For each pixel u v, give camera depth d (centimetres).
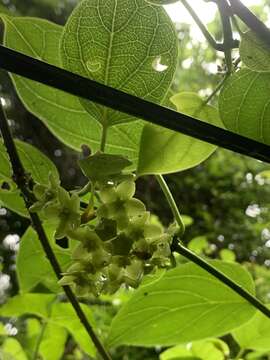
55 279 28
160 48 19
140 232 19
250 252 132
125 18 19
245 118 20
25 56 16
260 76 20
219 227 137
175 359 32
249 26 19
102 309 54
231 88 20
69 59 20
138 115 17
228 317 26
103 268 19
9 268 115
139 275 19
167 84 20
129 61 19
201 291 26
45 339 39
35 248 28
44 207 18
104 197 18
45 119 25
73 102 24
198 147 21
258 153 17
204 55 126
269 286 85
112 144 24
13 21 23
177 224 22
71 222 18
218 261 26
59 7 134
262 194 140
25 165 24
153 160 21
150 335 26
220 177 145
